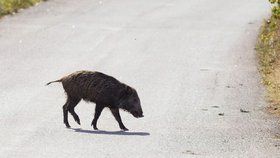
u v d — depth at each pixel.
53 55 59.81
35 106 43.34
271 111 44.03
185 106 44.59
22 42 64.50
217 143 36.59
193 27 73.19
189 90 48.97
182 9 83.75
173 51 62.34
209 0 90.56
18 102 44.22
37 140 35.84
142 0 89.56
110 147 34.91
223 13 81.44
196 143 36.44
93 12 80.19
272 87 49.84
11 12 77.25
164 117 41.78
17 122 39.44
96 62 57.56
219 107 44.59
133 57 59.69
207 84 50.91
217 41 66.94
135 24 74.00
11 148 34.22
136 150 34.53
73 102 39.28
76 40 65.88
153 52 61.75
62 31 69.56
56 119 40.56
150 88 49.31
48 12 79.12
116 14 79.25
